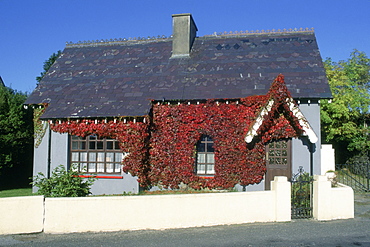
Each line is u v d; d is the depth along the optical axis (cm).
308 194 999
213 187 1414
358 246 748
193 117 1428
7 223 858
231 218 938
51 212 878
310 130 1291
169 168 1445
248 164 1383
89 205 887
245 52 1650
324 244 764
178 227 909
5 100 1681
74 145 1490
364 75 2659
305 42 1656
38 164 1502
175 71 1608
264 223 942
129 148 1405
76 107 1479
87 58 1811
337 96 2275
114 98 1499
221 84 1474
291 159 1369
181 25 1722
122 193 1412
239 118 1396
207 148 1455
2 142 1573
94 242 800
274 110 1312
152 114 1462
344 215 986
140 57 1752
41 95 1580
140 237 834
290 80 1430
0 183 1767
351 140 2317
